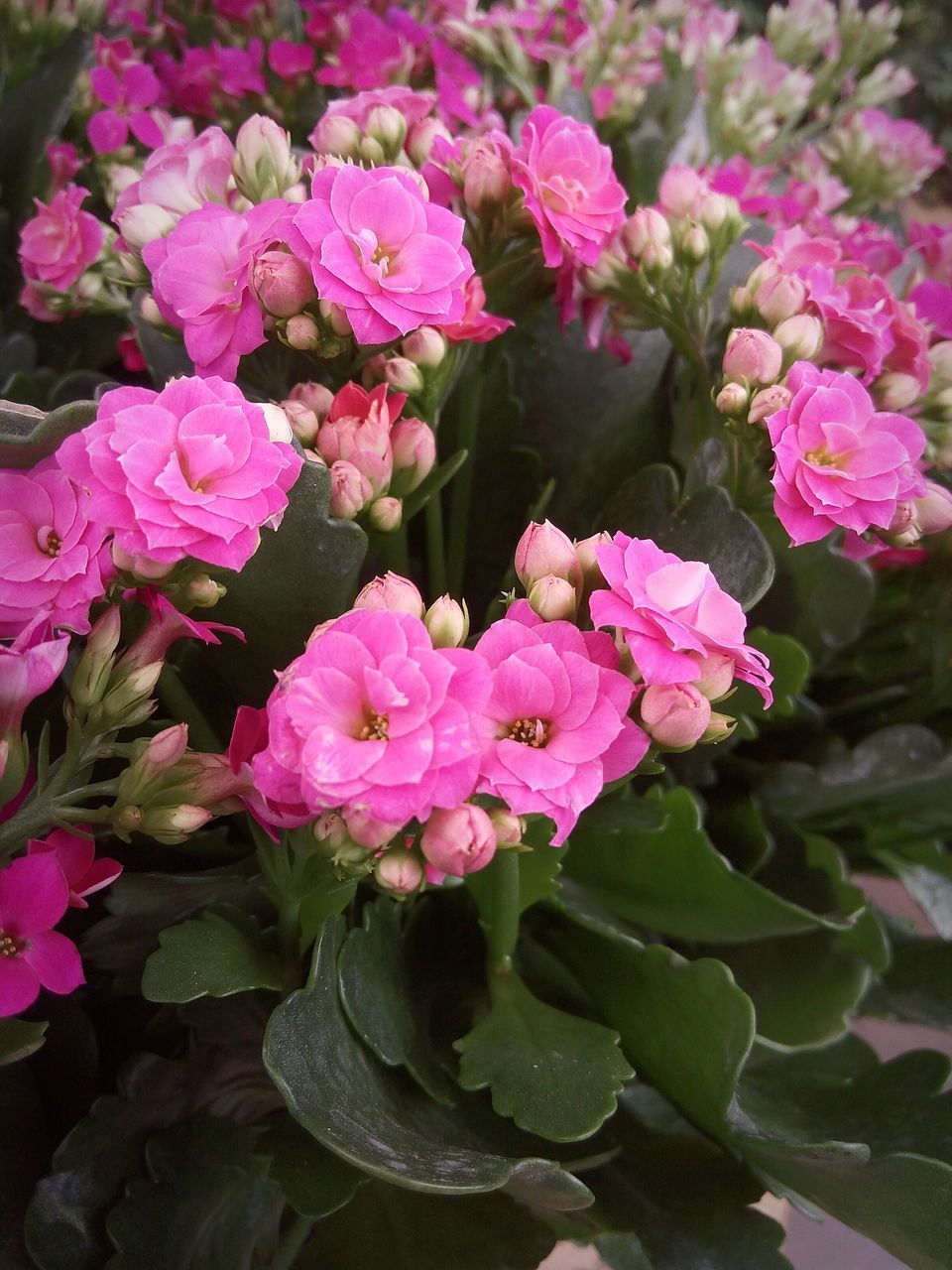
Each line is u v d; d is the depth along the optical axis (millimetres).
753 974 163
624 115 240
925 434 160
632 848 153
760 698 159
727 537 135
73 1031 138
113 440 96
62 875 107
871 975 168
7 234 226
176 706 142
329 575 122
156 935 135
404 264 120
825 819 186
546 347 190
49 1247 123
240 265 124
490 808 109
